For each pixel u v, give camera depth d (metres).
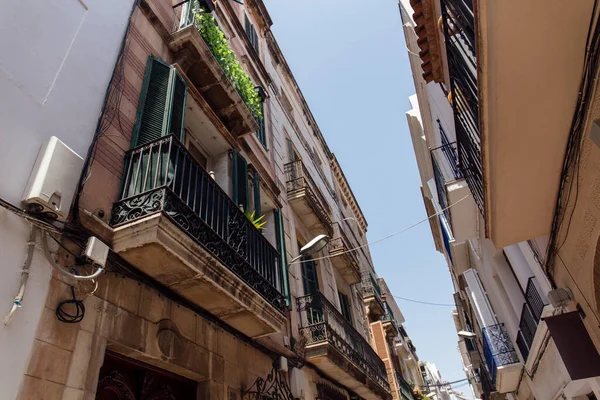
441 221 14.52
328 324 7.55
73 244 3.24
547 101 3.52
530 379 9.77
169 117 4.75
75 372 2.90
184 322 4.32
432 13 7.38
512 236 5.31
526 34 3.01
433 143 12.40
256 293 4.80
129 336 3.50
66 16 3.96
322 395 7.31
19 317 2.63
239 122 7.33
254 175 7.43
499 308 11.57
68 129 3.54
